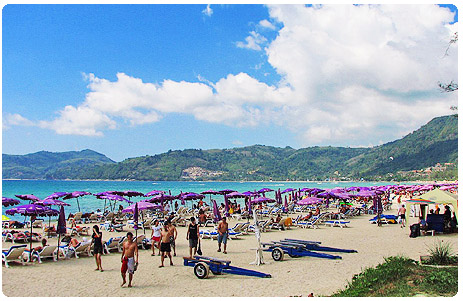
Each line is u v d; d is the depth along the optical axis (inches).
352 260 500.1
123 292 359.6
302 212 1312.7
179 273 436.5
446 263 416.8
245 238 717.9
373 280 353.7
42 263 486.3
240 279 406.6
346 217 1117.1
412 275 364.8
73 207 1646.2
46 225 875.4
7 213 549.6
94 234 454.6
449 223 736.3
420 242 638.5
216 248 609.6
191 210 1178.6
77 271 444.8
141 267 468.4
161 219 951.0
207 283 391.5
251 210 1122.7
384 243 636.1
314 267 461.7
